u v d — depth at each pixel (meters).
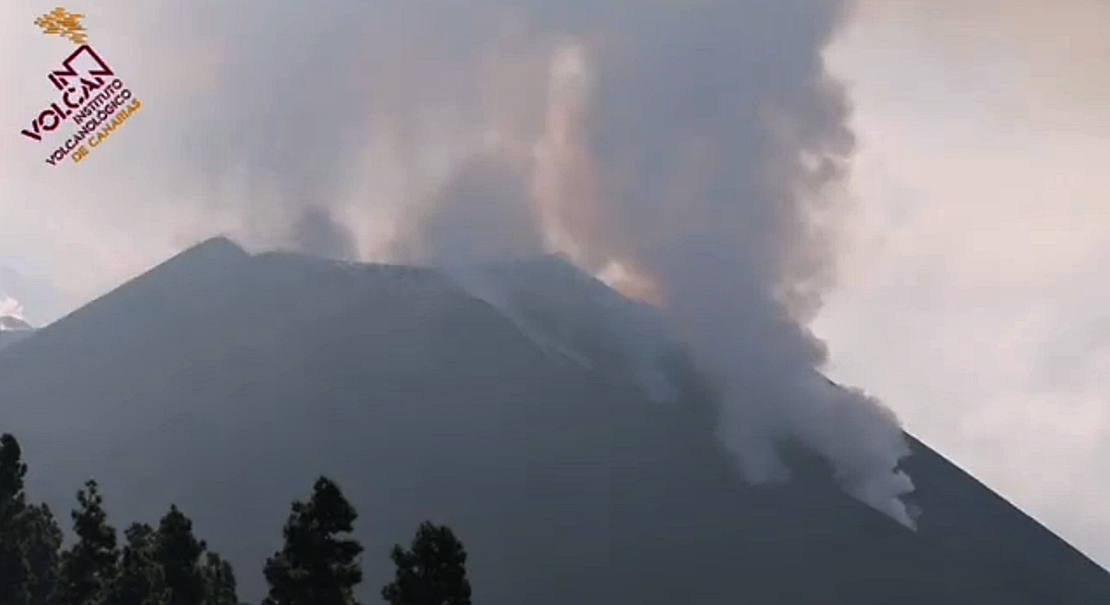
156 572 142.12
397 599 132.75
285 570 135.75
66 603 148.00
